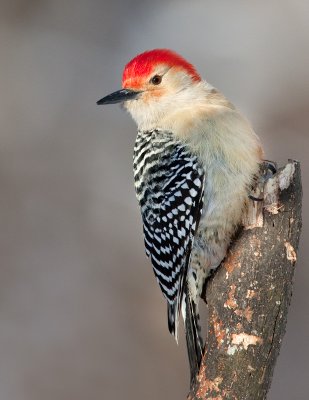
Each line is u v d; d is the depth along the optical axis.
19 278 13.80
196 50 16.45
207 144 7.83
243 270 6.79
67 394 12.45
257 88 15.61
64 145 15.75
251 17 16.73
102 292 13.57
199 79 8.56
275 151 14.43
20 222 14.49
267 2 16.86
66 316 13.28
